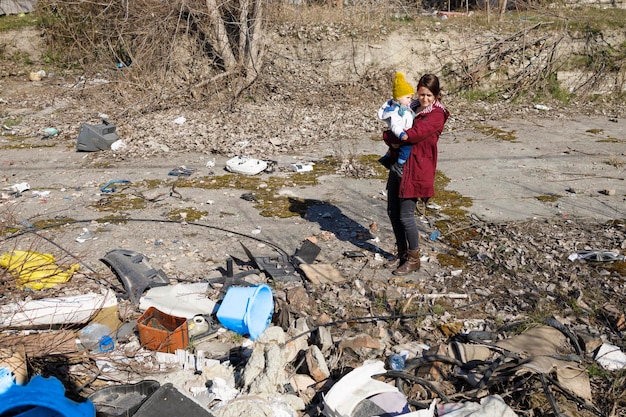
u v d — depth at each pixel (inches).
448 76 497.4
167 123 393.1
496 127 411.8
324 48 491.2
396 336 159.8
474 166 322.3
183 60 474.0
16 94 464.4
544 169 317.1
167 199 262.8
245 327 156.4
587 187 289.3
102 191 271.0
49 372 134.8
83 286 179.3
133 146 343.3
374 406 123.3
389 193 193.0
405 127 177.9
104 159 322.3
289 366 143.8
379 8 523.5
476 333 158.4
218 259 205.8
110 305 157.5
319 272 193.5
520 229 236.8
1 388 113.0
